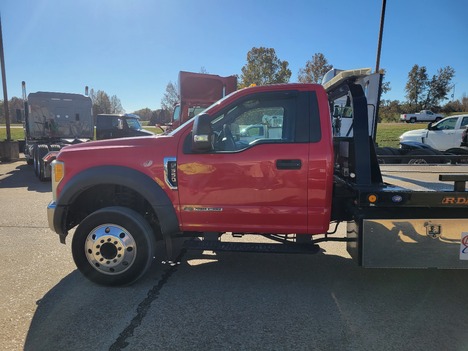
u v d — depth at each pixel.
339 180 4.11
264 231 3.71
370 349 2.83
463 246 3.45
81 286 3.92
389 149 8.07
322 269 4.45
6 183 11.04
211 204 3.71
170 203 3.75
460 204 3.35
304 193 3.59
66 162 3.89
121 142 3.93
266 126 3.79
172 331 3.07
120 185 3.93
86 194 4.24
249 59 33.72
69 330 3.08
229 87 10.86
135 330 3.08
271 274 4.29
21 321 3.22
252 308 3.47
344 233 5.80
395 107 68.88
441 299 3.68
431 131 13.33
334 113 4.71
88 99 15.37
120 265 3.82
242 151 3.65
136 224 3.78
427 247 3.47
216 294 3.76
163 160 3.72
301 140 3.61
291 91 3.70
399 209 3.49
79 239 3.84
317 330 3.10
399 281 4.10
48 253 4.91
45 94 14.70
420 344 2.90
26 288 3.86
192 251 5.03
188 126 3.80
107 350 2.81
